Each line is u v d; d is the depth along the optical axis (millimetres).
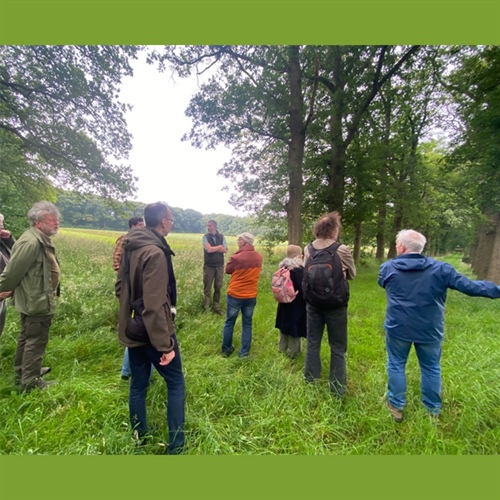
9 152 7781
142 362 1667
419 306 1933
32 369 2119
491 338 3527
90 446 1592
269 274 8195
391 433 1858
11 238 2475
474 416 1955
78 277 5094
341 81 9297
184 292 5027
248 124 9047
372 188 9766
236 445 1757
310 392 2229
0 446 1614
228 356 3041
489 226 9500
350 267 2203
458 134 9516
